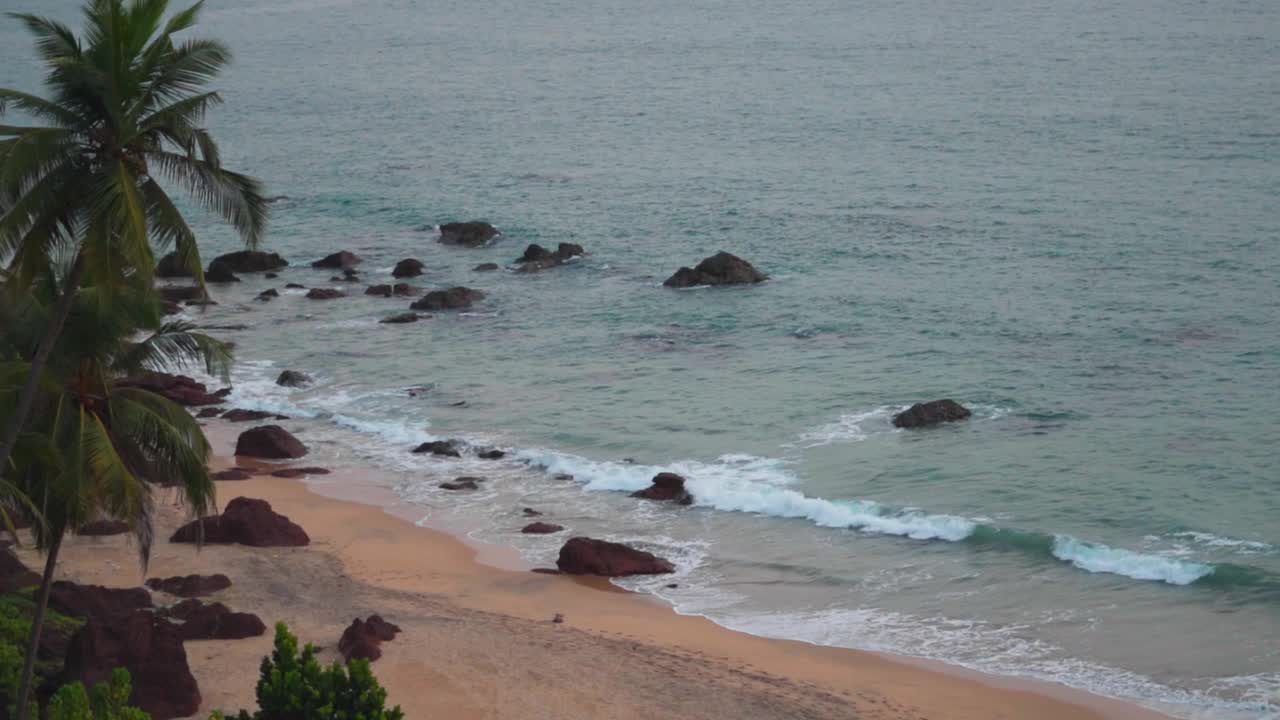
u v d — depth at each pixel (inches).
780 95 5807.1
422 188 4067.4
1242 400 1972.2
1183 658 1216.8
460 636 1256.8
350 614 1314.0
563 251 3112.7
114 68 842.2
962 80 5895.7
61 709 810.2
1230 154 3917.3
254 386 2229.3
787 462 1796.3
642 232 3358.8
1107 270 2775.6
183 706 1065.5
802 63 6948.8
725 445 1878.7
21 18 852.0
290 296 2849.4
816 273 2883.9
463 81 6825.8
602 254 3152.1
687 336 2461.9
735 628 1312.7
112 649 1079.0
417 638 1246.9
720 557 1503.4
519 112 5679.1
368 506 1681.8
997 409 1980.8
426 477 1795.0
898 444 1849.2
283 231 3531.0
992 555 1477.6
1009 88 5556.1
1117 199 3425.2
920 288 2721.5
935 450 1818.4
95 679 1048.8
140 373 1006.4
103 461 919.7
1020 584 1403.8
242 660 1177.4
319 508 1670.8
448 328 2571.4
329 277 3019.2
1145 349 2249.0
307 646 863.7
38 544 987.9
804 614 1347.2
